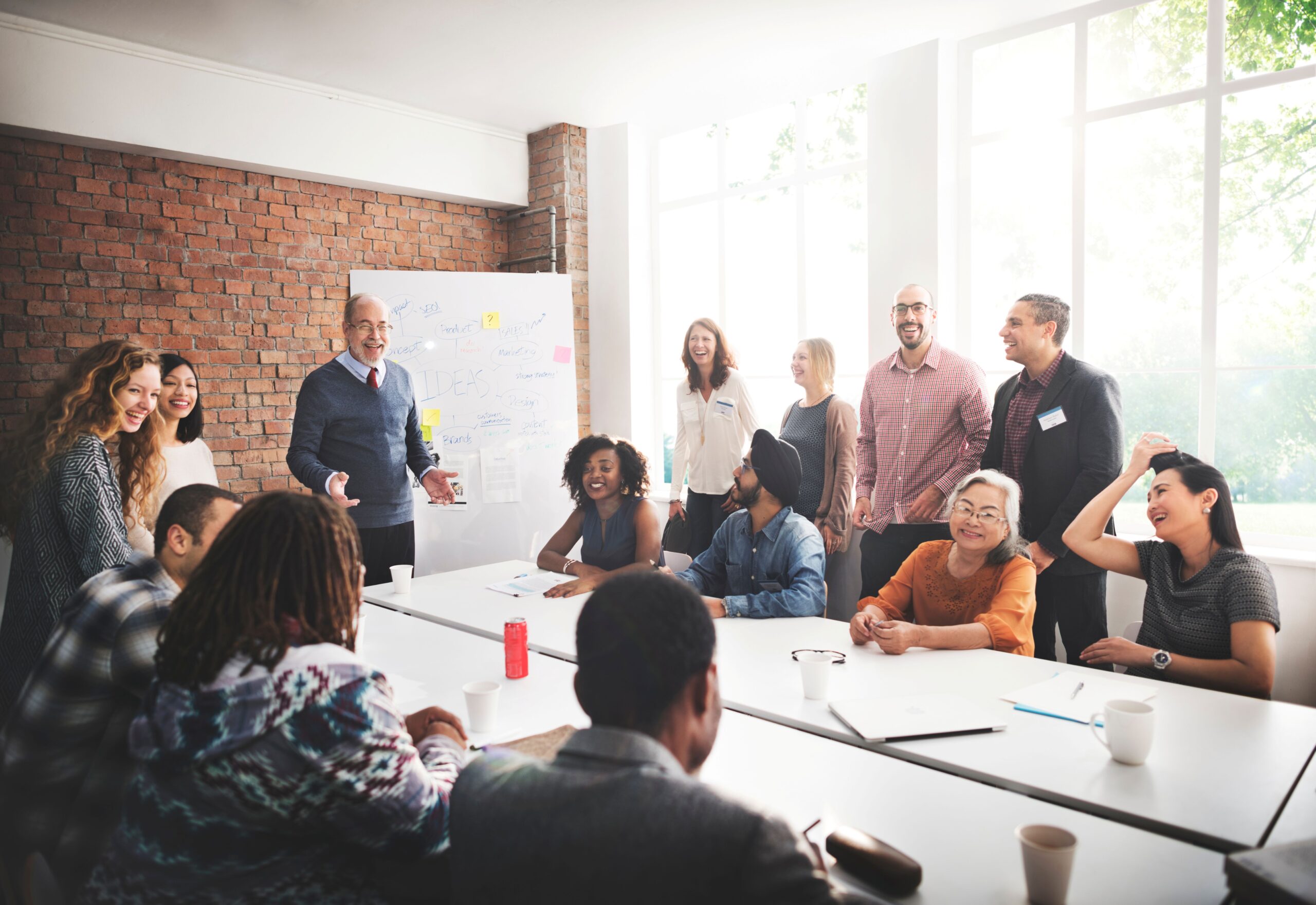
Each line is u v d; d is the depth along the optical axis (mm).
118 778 1347
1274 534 3170
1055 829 1004
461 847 792
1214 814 1175
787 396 4801
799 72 4137
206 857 934
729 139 4762
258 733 907
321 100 4219
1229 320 3244
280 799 911
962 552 2211
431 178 4656
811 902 664
